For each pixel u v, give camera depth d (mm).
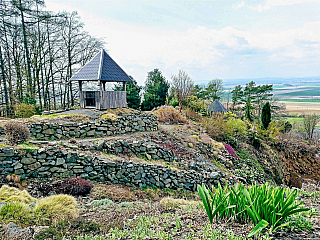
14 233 4031
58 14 24453
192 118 26672
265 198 3918
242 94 53844
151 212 5277
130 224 4469
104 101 15625
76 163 8203
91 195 7082
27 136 8523
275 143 27781
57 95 26719
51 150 7918
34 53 23828
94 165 8398
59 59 26250
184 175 10031
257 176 16031
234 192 4211
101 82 15508
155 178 9312
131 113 16297
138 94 27281
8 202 5059
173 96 30297
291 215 4039
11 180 7078
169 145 13555
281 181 19906
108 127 12562
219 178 11070
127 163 8961
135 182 8898
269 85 50531
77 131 11359
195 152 14375
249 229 3775
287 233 3590
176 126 19484
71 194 6836
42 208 4992
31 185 7133
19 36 21875
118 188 8156
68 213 4965
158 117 20750
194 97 31094
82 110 15602
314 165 27000
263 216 3793
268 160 21672
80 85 16375
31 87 22578
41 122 10984
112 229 4152
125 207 5809
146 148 10969
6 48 21812
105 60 17203
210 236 3613
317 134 37875
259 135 26672
